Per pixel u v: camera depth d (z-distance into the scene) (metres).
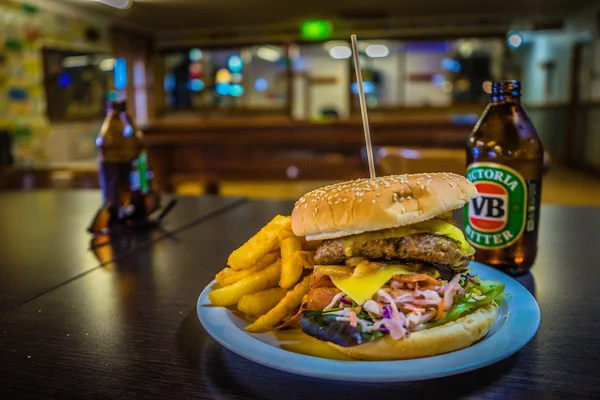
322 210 0.35
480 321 0.31
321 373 0.26
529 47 4.91
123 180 0.69
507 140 0.44
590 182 3.25
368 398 0.27
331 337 0.30
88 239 0.66
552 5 3.41
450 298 0.32
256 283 0.38
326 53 4.80
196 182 2.56
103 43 3.54
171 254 0.58
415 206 0.33
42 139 2.92
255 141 2.50
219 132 2.55
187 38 4.13
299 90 4.87
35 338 0.36
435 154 1.21
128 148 0.69
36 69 2.88
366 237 0.35
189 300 0.43
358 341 0.29
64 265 0.55
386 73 4.76
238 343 0.30
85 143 3.28
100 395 0.28
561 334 0.34
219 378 0.29
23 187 1.44
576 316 0.37
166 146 2.54
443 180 0.35
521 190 0.44
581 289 0.43
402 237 0.34
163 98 4.33
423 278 0.33
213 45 4.10
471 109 4.00
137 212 0.71
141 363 0.31
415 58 4.73
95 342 0.35
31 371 0.31
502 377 0.28
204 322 0.34
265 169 2.54
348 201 0.34
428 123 2.43
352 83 4.10
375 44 4.12
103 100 3.52
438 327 0.30
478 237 0.46
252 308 0.36
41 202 0.97
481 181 0.45
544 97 4.56
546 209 0.79
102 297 0.44
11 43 2.71
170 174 2.58
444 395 0.27
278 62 4.66
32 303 0.43
